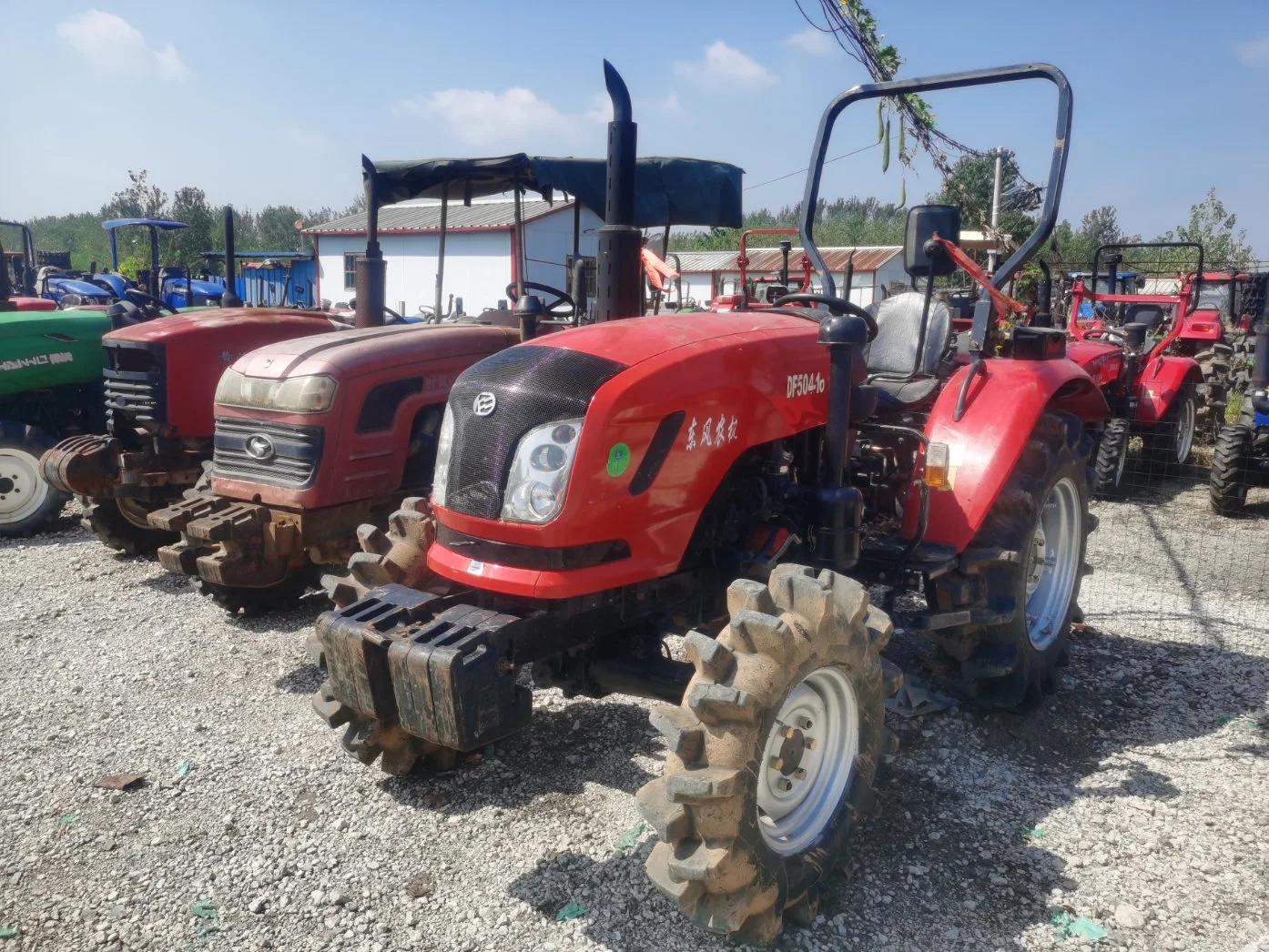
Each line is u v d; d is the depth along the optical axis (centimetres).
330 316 666
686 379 263
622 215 361
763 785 238
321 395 439
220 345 562
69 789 318
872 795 267
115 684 403
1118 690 388
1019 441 329
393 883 268
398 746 304
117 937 247
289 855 281
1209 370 944
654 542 264
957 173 836
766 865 226
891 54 511
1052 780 319
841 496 284
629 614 282
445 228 600
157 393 547
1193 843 282
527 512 248
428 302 2353
